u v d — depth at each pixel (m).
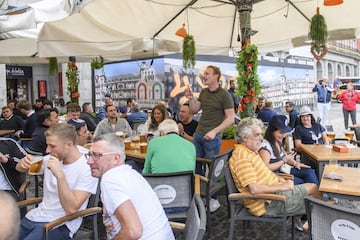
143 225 2.09
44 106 9.77
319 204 2.14
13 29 3.62
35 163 2.81
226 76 13.59
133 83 12.83
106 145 2.20
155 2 5.37
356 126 6.39
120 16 5.54
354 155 4.41
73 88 8.59
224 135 5.60
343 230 2.06
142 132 6.00
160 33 6.66
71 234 2.75
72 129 2.73
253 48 5.16
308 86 20.48
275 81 17.14
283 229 3.21
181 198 3.16
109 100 8.91
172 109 11.73
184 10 5.91
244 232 3.70
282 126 4.09
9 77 17.77
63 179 2.50
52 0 3.40
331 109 23.67
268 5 6.22
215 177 3.88
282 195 3.34
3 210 1.23
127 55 9.95
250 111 5.21
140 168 5.02
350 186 3.04
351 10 5.85
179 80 11.96
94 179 2.63
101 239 3.71
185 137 5.52
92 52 5.89
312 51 5.37
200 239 1.69
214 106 4.60
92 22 5.51
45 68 19.11
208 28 7.10
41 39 5.23
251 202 3.35
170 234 2.25
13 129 8.10
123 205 2.00
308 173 4.55
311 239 2.26
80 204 2.56
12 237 1.23
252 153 3.39
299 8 6.22
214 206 4.70
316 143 5.45
